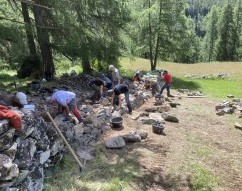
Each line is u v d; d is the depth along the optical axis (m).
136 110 14.81
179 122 13.84
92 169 8.70
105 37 22.14
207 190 8.73
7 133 6.50
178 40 35.78
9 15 18.44
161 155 10.09
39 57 21.55
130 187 8.15
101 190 7.76
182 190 8.51
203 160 10.32
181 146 11.07
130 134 10.90
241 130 13.83
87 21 21.05
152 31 35.34
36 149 7.52
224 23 70.88
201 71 39.19
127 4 25.47
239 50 71.38
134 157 9.67
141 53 37.47
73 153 8.47
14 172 6.30
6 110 6.77
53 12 18.27
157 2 34.47
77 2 19.08
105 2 21.89
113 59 22.73
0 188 6.12
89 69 23.20
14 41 15.30
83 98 14.91
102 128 11.39
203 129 13.35
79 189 7.68
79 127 10.40
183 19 35.22
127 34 24.09
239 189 8.96
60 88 16.06
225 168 10.04
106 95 15.23
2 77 22.17
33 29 17.34
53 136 8.34
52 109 11.05
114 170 8.79
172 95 20.25
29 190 6.88
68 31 19.03
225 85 30.64
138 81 21.88
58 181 7.88
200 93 23.75
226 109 16.39
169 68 41.12
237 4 74.69
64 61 25.75
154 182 8.60
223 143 12.03
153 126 11.88
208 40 84.44
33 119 7.55
